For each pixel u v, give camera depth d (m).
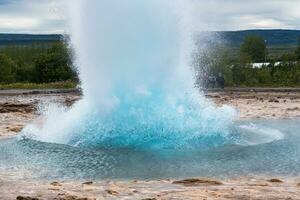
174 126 16.80
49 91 52.31
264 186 10.54
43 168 13.21
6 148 16.22
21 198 9.23
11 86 61.44
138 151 15.38
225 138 16.97
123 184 11.09
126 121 17.02
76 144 16.70
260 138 17.52
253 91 50.81
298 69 68.75
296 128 21.14
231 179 11.68
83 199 9.20
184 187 10.54
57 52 76.06
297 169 12.83
